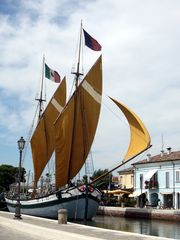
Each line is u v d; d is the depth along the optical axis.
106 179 83.06
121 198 87.12
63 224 31.62
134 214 67.31
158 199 83.19
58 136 61.19
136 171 90.19
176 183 79.81
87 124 59.81
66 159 60.34
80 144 59.94
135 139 54.78
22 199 64.88
